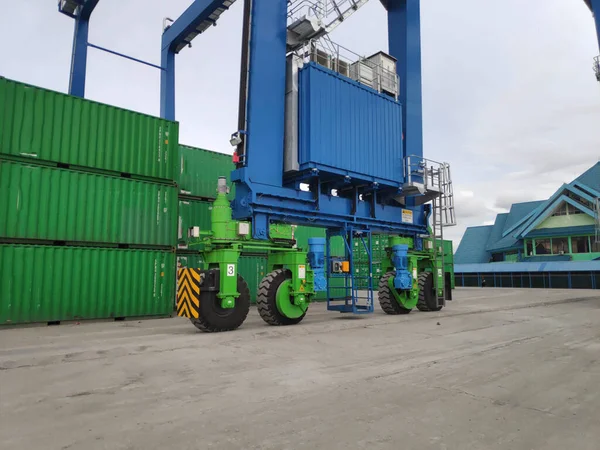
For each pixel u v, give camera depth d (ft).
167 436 11.93
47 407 14.56
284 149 42.11
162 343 27.25
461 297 80.12
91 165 42.42
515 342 27.66
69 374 19.33
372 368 20.25
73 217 40.70
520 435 12.02
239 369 20.13
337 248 84.53
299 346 26.18
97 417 13.53
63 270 39.63
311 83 40.96
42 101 40.04
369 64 50.16
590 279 123.85
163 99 70.90
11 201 37.47
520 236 156.25
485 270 153.07
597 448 11.13
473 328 34.55
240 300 33.94
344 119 43.65
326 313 48.93
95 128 43.11
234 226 34.65
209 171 58.49
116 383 17.78
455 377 18.51
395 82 51.62
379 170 46.75
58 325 38.60
